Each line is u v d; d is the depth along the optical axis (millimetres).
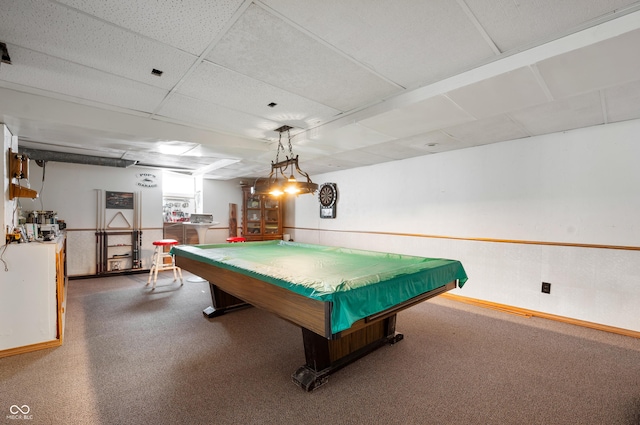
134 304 3930
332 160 5070
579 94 2324
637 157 2928
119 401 1917
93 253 5543
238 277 2529
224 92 2514
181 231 6746
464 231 4219
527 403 1919
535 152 3574
